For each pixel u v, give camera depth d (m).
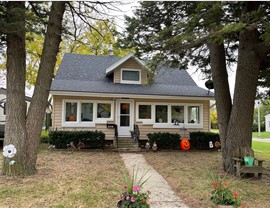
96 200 4.55
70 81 12.97
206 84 11.29
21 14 5.74
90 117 12.69
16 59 6.33
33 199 4.50
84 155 10.14
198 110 13.95
